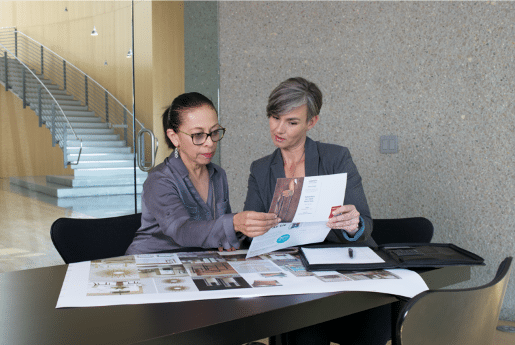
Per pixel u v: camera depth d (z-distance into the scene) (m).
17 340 0.67
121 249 1.64
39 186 3.16
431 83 2.69
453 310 0.76
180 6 3.48
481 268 2.59
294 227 1.23
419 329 0.73
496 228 2.54
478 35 2.53
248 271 1.05
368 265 1.08
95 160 3.45
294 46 3.12
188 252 1.27
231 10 3.32
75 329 0.71
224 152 3.40
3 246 3.00
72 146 3.32
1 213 2.97
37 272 1.04
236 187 3.38
